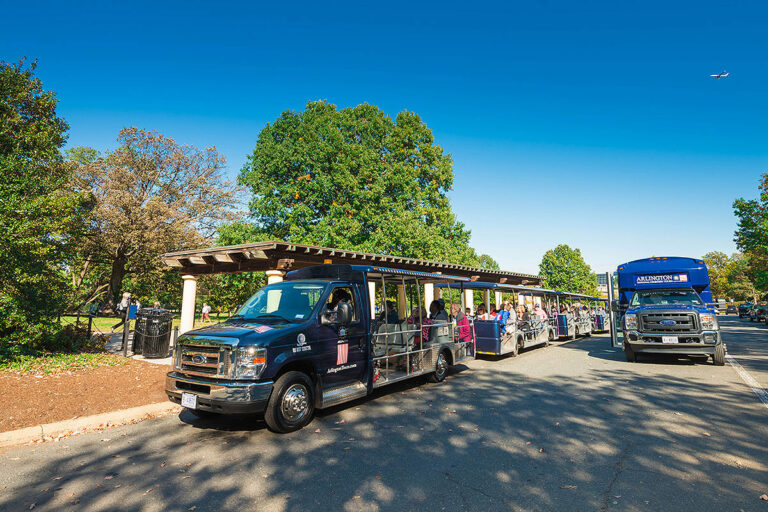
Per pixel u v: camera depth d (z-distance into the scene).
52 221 10.14
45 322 10.07
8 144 12.51
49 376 8.29
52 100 15.98
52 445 5.11
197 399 5.34
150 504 3.54
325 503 3.53
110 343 14.88
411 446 4.95
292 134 27.55
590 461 4.40
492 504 3.47
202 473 4.20
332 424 5.94
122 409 6.47
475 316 13.67
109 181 27.30
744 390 7.73
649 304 11.84
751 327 28.70
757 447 4.74
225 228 26.55
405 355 8.20
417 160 32.06
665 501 3.48
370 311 7.29
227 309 37.00
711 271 87.25
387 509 3.41
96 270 35.75
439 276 9.38
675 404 6.77
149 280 35.53
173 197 30.41
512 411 6.50
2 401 6.45
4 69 14.30
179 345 5.84
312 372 6.05
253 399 5.13
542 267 70.81
